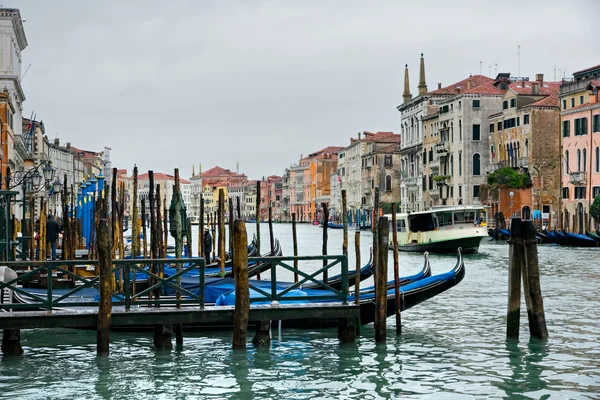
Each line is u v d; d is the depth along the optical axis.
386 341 17.84
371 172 119.50
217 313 16.11
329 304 16.70
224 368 15.52
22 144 62.66
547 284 29.56
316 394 13.95
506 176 74.31
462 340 18.03
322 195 168.50
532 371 15.30
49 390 14.20
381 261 16.91
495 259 44.62
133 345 17.58
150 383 14.61
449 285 19.08
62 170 120.00
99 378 14.91
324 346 17.27
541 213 69.31
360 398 13.73
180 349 17.03
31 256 29.02
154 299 16.19
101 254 15.24
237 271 15.85
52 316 15.37
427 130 94.25
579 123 67.94
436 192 91.00
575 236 55.19
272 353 16.64
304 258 16.78
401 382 14.63
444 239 48.97
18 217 56.97
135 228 22.02
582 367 15.59
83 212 39.66
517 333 17.56
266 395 13.92
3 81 65.38
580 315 21.67
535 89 77.00
